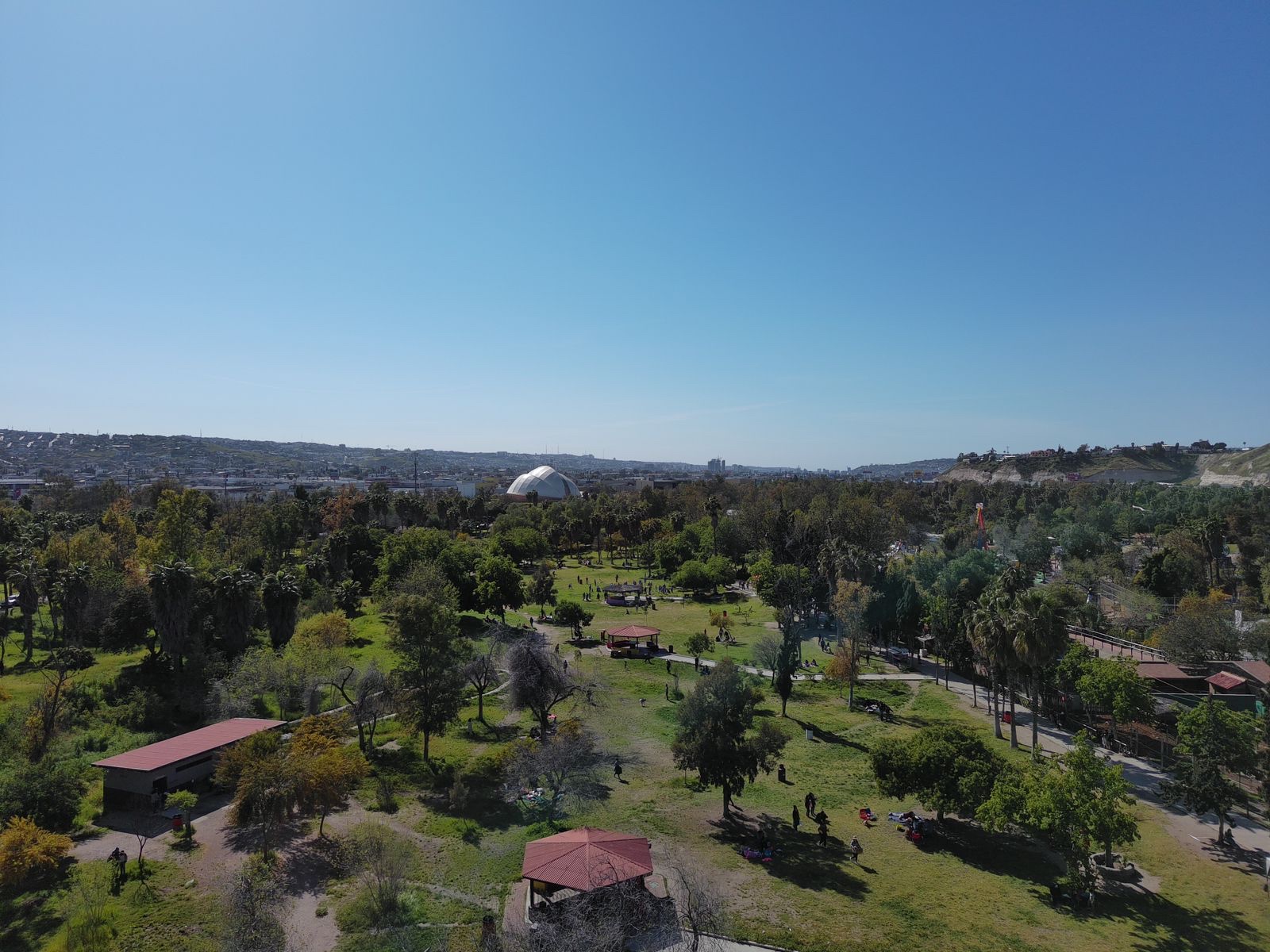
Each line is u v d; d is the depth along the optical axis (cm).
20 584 7262
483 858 3534
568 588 12850
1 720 4831
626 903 2842
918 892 3281
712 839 3775
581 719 5719
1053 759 3684
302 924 2948
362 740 4953
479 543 14338
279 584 7219
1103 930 2992
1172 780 4819
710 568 11844
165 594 6028
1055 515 18738
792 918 3009
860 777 4772
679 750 4050
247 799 3612
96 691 5759
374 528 12281
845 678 6794
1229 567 12331
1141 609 9219
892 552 14812
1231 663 6300
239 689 5566
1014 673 5353
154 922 2956
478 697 6231
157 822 3869
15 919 2977
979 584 7950
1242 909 3188
